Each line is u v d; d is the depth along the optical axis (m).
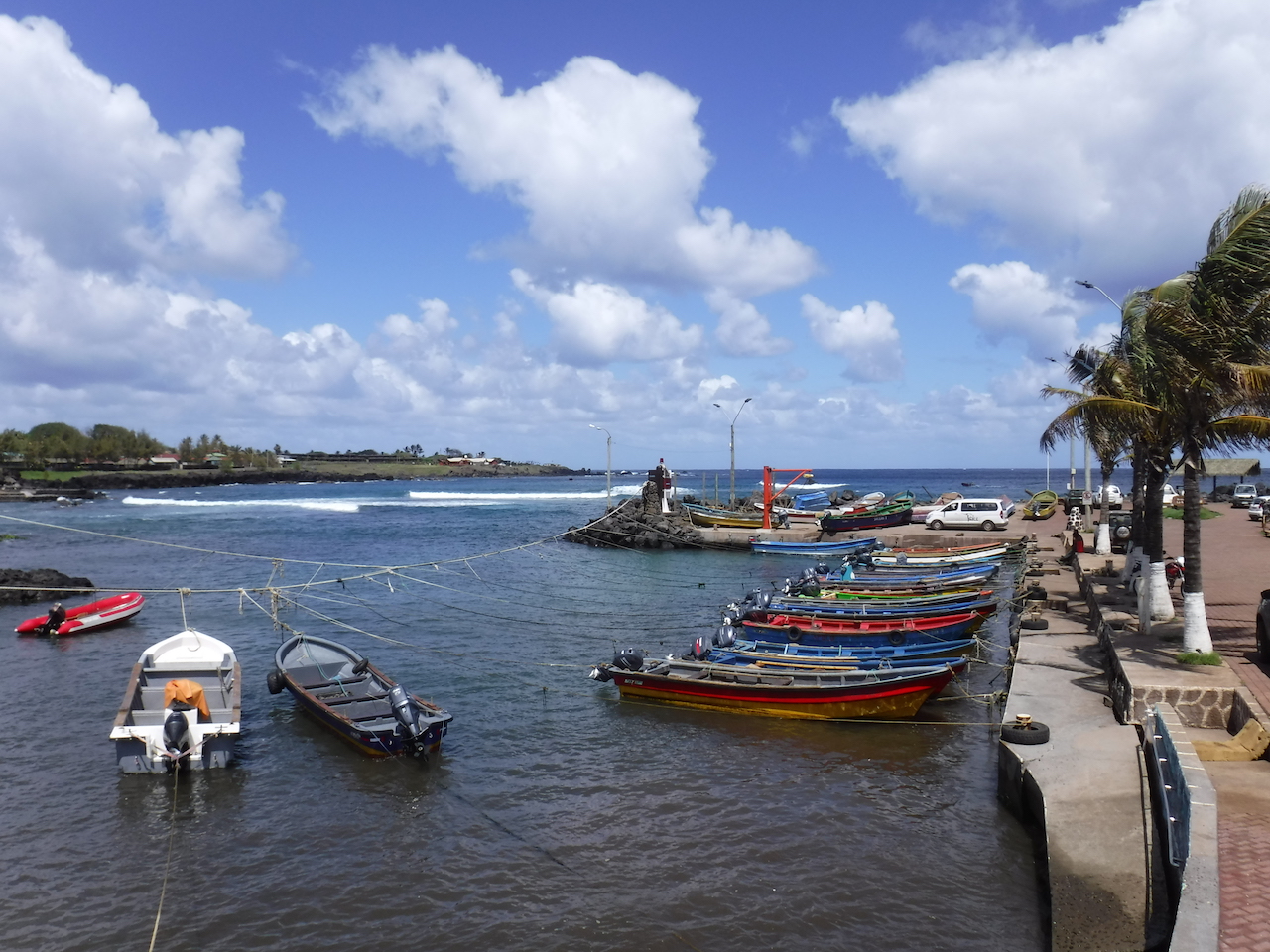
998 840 13.00
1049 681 16.75
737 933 10.90
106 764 16.83
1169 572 24.55
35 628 29.02
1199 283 14.08
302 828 14.03
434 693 21.52
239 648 26.69
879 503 62.25
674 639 27.72
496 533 67.44
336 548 56.50
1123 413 16.95
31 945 10.88
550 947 10.70
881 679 18.86
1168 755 10.37
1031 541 43.31
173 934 11.11
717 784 15.60
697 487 163.12
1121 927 9.37
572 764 16.75
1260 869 8.55
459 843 13.47
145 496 136.12
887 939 10.66
